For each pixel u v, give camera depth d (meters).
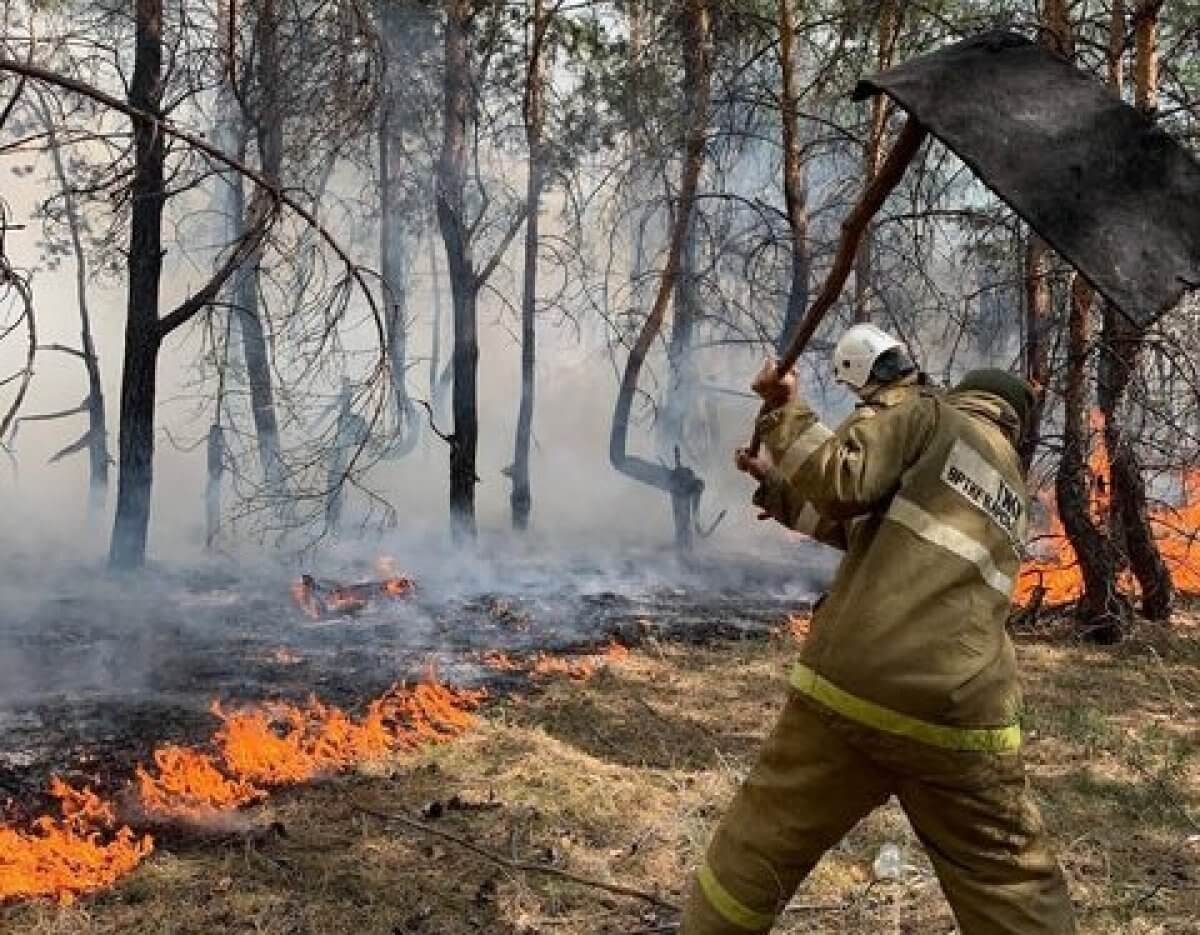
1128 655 7.45
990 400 3.09
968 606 2.78
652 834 4.36
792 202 11.36
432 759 5.14
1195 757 5.42
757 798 2.96
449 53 11.10
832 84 11.91
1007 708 2.81
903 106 2.63
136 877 3.92
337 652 7.08
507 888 3.89
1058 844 4.38
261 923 3.64
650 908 3.80
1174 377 7.92
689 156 11.82
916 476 2.85
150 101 8.88
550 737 5.52
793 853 2.92
